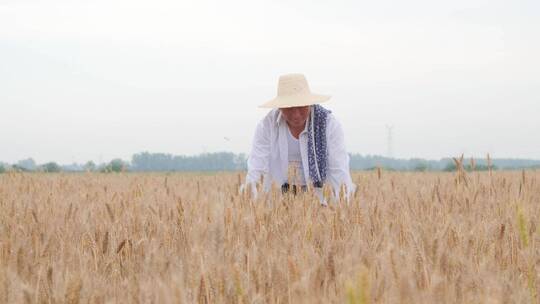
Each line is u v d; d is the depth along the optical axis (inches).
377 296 114.4
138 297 123.3
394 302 110.1
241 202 211.2
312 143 298.0
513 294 117.6
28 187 370.0
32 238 176.9
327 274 127.0
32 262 150.7
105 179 538.9
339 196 217.0
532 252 144.4
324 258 132.5
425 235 150.3
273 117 304.5
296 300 111.3
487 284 119.1
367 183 369.7
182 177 623.5
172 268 134.2
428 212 213.3
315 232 177.2
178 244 170.9
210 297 118.7
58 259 163.5
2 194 330.0
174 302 101.0
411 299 106.7
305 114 295.0
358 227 178.5
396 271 116.8
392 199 247.3
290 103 285.0
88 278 131.6
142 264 153.0
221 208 178.9
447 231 165.8
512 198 237.8
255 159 305.1
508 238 166.6
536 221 193.0
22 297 117.8
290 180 259.3
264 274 127.2
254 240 166.1
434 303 110.4
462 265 135.7
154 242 166.4
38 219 208.4
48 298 119.1
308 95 291.1
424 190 300.5
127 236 186.9
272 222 191.2
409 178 482.9
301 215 204.8
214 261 128.1
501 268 145.9
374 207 203.5
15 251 152.9
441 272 133.3
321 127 299.1
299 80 294.0
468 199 231.3
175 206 223.5
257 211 194.7
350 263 128.0
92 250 164.4
